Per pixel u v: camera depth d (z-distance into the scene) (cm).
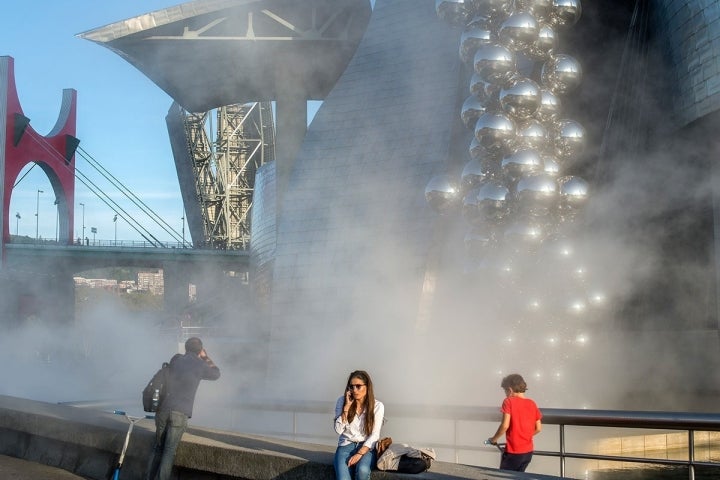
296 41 3441
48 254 8231
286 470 626
